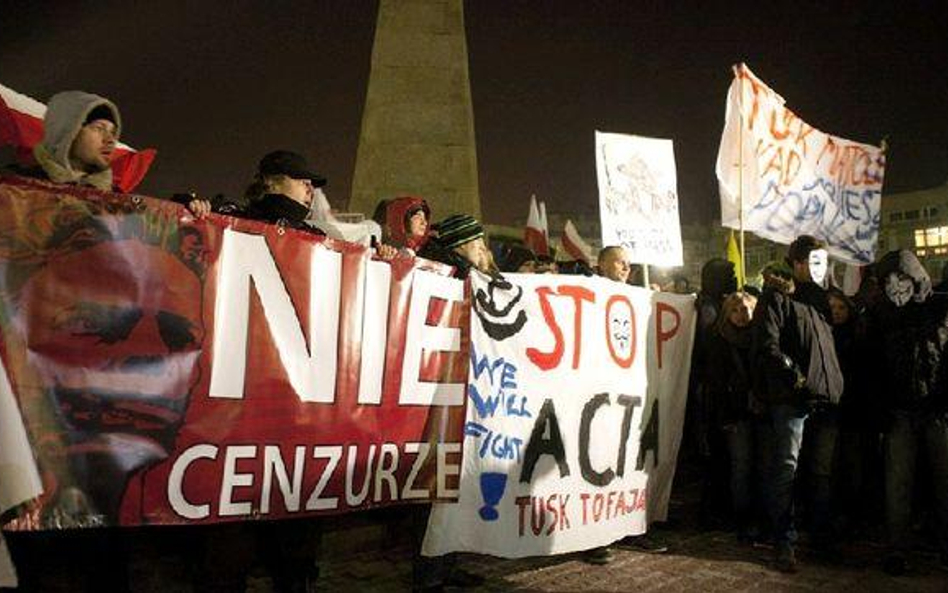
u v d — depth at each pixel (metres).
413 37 8.45
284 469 3.16
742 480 5.41
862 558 5.14
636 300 5.07
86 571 3.06
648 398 5.09
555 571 4.66
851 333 5.59
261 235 3.17
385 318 3.61
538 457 4.32
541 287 4.47
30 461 2.29
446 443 3.83
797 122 6.53
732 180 6.17
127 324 2.76
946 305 4.73
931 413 4.71
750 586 4.44
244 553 3.17
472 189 8.38
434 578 3.88
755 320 4.92
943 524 4.75
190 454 2.88
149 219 2.85
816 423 5.07
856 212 6.86
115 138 3.08
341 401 3.39
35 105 4.45
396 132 8.34
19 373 2.51
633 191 5.95
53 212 2.64
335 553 4.75
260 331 3.13
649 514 5.08
